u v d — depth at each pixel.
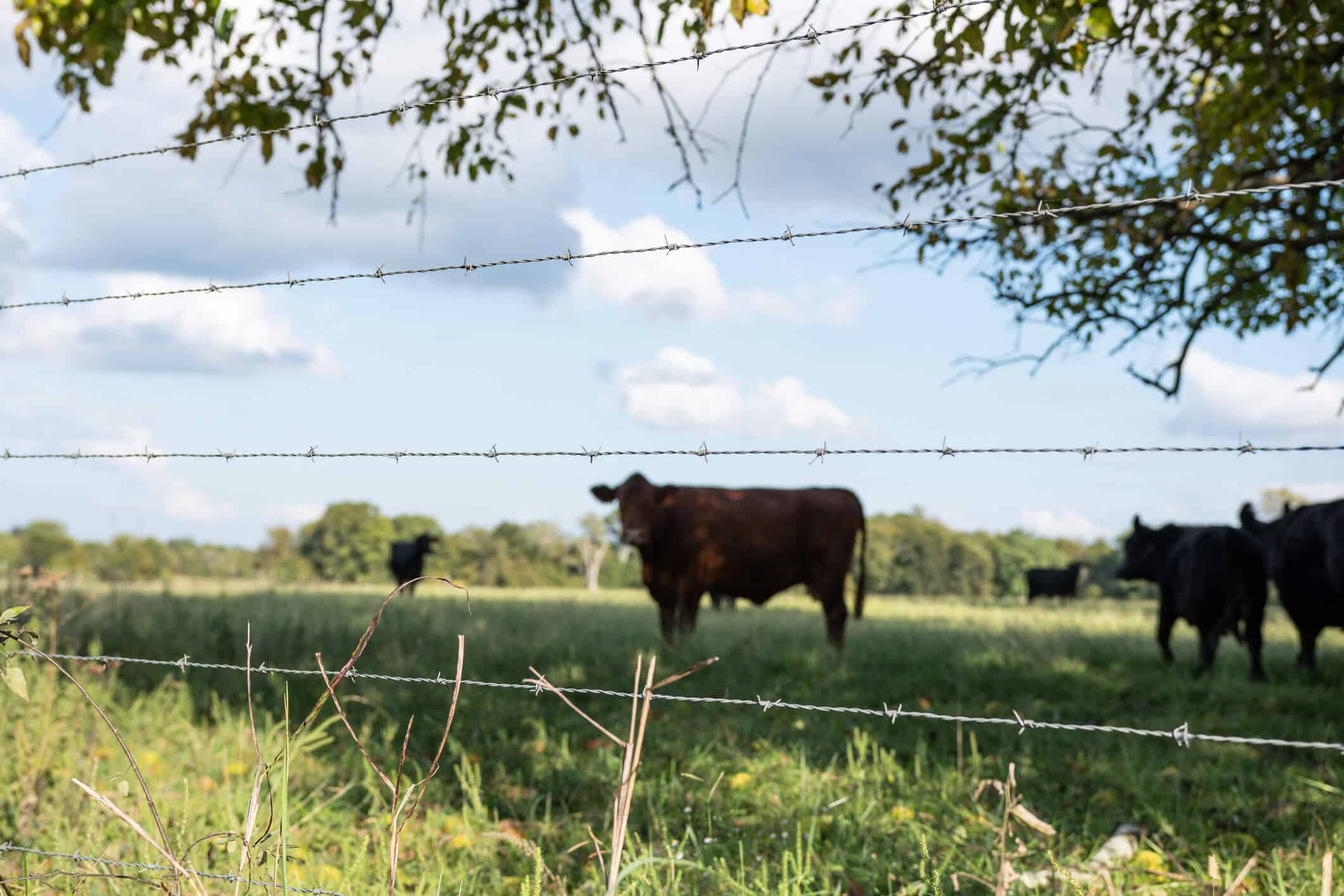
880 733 5.77
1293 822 4.08
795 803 4.33
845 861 3.60
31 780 4.04
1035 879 3.26
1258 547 9.22
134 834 3.58
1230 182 6.48
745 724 5.87
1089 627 15.20
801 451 2.73
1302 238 6.83
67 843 3.51
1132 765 5.02
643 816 4.17
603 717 6.20
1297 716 6.59
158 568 49.06
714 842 3.72
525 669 8.01
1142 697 7.43
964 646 10.21
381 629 9.62
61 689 5.34
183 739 5.14
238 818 3.86
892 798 4.41
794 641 10.45
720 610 21.22
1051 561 73.62
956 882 3.14
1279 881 3.22
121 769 4.39
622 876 2.71
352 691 6.61
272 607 13.15
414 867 3.65
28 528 48.28
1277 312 8.73
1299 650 11.91
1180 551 9.84
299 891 2.76
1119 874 3.29
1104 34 3.97
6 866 3.29
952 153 6.62
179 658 7.52
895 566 69.38
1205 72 6.51
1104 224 7.30
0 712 4.56
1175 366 7.26
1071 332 7.48
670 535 11.27
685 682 7.51
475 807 4.20
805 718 6.14
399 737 5.57
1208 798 4.46
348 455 3.17
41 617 5.70
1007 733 5.74
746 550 11.30
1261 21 5.87
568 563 85.81
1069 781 4.82
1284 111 6.67
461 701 6.43
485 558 82.38
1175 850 3.75
